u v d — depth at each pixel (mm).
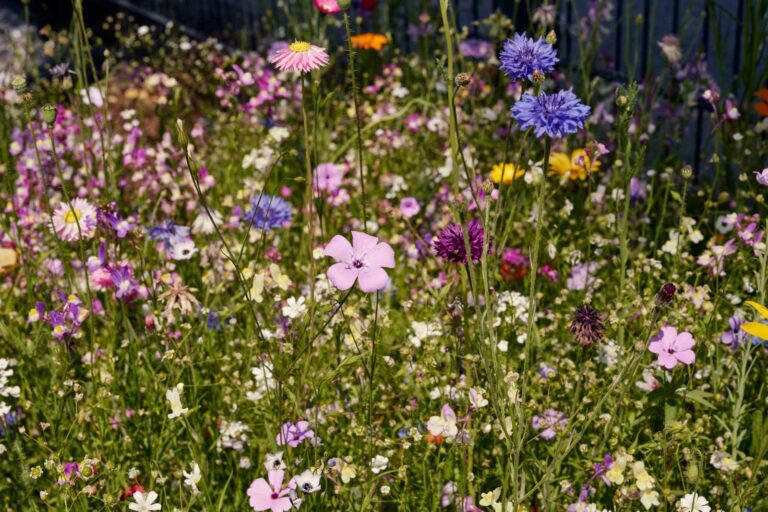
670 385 2777
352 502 2688
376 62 6879
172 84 5395
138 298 3586
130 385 3357
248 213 3869
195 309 3566
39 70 7441
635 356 2473
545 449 2965
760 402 3043
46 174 4754
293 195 5035
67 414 3236
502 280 3389
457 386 2918
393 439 3047
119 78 6684
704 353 3197
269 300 3301
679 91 5121
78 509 2820
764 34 4770
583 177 4328
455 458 2955
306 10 6395
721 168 4637
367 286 2424
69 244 4109
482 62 6094
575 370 3143
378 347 3109
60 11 10398
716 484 2879
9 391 3084
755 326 2430
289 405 2945
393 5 7262
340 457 2945
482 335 2408
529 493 2525
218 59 7477
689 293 3273
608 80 5770
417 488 2926
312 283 2824
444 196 4422
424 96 6004
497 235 3148
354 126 5227
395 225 4414
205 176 4730
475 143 5078
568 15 6250
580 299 3637
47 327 3488
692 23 5656
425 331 3176
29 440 3197
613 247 4062
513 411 2508
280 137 4805
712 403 3053
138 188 4801
